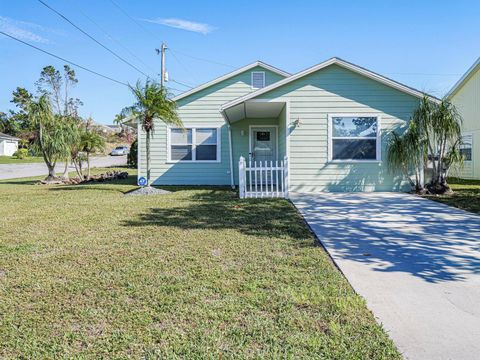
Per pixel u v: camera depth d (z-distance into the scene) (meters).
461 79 16.86
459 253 4.54
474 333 2.56
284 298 3.11
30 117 16.22
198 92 14.39
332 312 2.86
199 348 2.35
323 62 10.79
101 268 3.93
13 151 53.75
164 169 14.24
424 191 10.30
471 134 16.61
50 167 16.16
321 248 4.77
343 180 11.00
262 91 10.84
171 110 11.58
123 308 2.95
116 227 6.02
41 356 2.29
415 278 3.66
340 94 10.95
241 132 14.44
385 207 8.08
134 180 16.98
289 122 10.98
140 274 3.72
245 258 4.26
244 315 2.80
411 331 2.59
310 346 2.37
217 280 3.54
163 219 6.71
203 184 14.29
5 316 2.83
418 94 10.66
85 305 3.01
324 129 10.98
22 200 9.55
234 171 14.38
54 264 4.07
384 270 3.90
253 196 10.04
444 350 2.34
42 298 3.16
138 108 11.20
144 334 2.54
